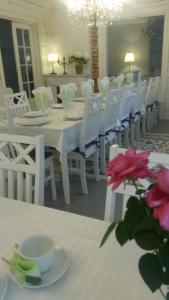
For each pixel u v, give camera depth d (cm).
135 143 414
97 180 291
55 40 613
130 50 580
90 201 253
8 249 81
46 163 243
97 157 286
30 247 75
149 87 444
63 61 618
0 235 89
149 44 558
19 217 100
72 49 601
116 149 100
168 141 422
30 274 65
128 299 62
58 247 80
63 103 321
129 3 526
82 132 246
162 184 39
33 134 236
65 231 90
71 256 77
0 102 409
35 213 102
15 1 508
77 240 85
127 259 75
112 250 79
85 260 76
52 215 101
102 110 277
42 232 90
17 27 544
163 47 528
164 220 36
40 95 289
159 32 539
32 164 123
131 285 66
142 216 45
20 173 128
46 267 69
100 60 584
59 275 69
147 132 476
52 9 588
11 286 66
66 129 227
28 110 353
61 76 596
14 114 326
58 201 255
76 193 269
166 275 41
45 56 621
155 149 387
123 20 554
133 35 567
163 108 568
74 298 63
